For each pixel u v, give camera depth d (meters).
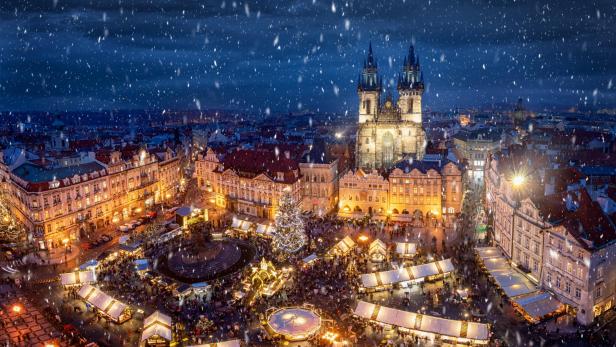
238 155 182.00
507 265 110.44
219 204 180.62
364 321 93.62
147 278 112.62
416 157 194.62
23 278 114.75
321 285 109.31
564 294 93.50
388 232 146.12
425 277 110.81
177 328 92.31
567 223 92.75
